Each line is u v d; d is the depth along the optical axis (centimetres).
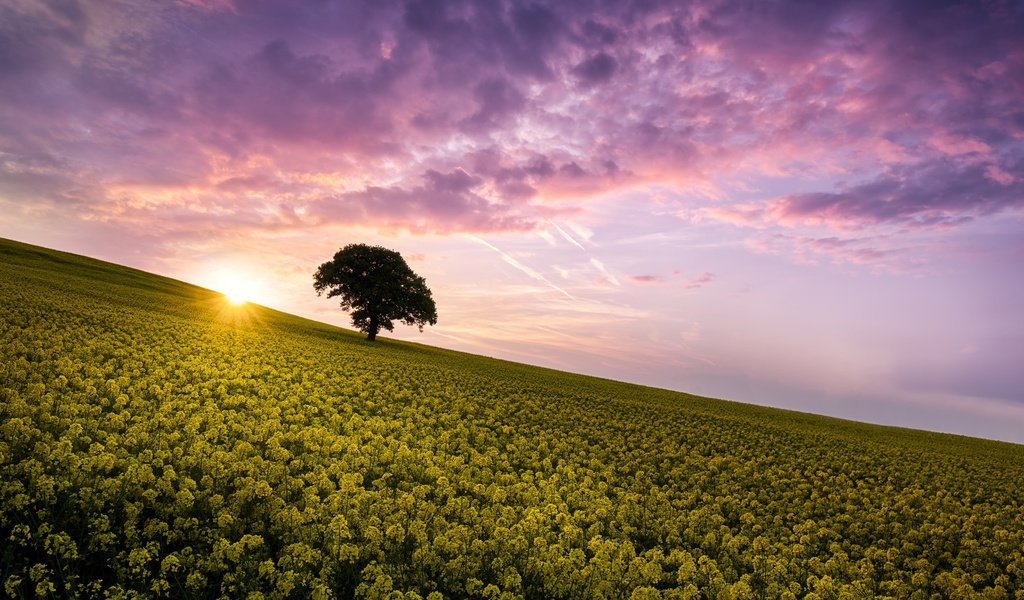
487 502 1431
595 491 1692
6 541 855
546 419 3041
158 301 6241
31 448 1157
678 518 1556
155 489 1083
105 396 1784
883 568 1415
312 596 834
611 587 980
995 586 1369
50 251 8781
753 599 1060
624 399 4691
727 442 3172
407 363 4731
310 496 1148
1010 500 2483
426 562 965
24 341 2370
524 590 981
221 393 2150
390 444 1842
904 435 5044
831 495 2100
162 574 829
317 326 8050
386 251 7319
